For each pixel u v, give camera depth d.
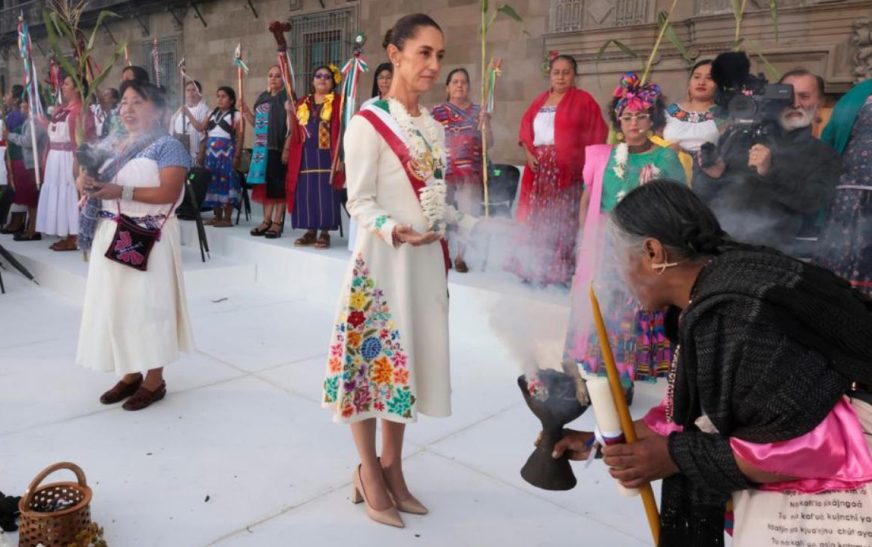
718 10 5.91
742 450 1.11
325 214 5.29
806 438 1.07
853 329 1.06
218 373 3.53
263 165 5.83
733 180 2.84
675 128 3.20
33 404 3.09
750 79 3.08
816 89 3.09
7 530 2.08
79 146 2.82
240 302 5.02
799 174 2.75
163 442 2.73
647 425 1.40
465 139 4.11
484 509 2.29
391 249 2.07
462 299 3.97
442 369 2.18
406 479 2.48
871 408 1.09
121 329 2.90
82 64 3.09
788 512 1.16
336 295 4.93
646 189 1.25
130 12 13.34
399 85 2.06
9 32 17.55
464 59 7.60
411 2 8.38
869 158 2.88
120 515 2.21
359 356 2.09
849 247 2.91
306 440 2.78
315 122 5.23
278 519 2.21
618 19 6.50
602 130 3.89
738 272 1.12
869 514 1.09
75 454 2.62
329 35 9.85
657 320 2.77
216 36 11.83
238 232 6.14
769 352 1.05
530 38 7.08
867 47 5.25
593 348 2.68
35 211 6.50
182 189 2.96
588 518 2.26
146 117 2.87
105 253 2.84
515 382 3.44
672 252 1.19
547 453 1.51
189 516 2.21
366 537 2.12
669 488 1.31
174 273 3.04
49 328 4.34
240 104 6.41
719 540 1.29
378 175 2.03
